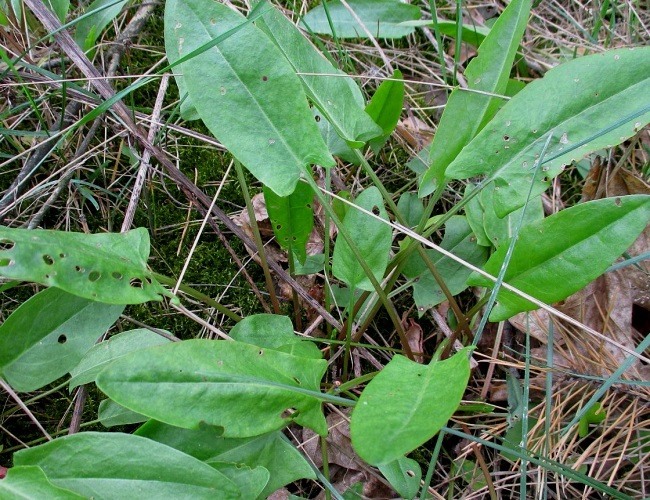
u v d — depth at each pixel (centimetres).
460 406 31
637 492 31
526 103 29
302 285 38
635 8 47
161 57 42
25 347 26
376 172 42
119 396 23
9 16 37
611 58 28
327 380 35
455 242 36
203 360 24
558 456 31
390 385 24
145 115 38
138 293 26
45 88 37
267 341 31
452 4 49
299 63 31
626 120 27
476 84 31
